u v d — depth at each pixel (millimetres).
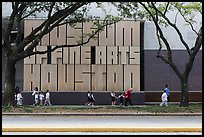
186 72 28203
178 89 36938
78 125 16938
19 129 15375
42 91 36094
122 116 23766
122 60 36438
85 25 36000
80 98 35938
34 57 36250
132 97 35875
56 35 36031
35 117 22766
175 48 36844
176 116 23906
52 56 36250
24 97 35875
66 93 35969
